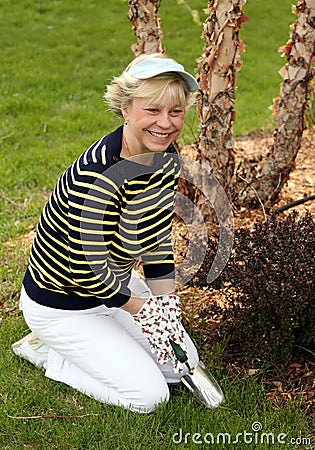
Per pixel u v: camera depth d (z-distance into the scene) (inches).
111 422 102.0
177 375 111.0
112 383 105.3
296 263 109.7
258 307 112.0
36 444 100.0
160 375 106.6
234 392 108.0
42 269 104.3
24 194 196.5
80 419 104.3
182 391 110.3
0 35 397.4
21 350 118.2
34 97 290.2
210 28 141.6
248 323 113.8
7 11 450.3
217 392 107.7
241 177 163.3
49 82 313.0
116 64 348.8
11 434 101.6
